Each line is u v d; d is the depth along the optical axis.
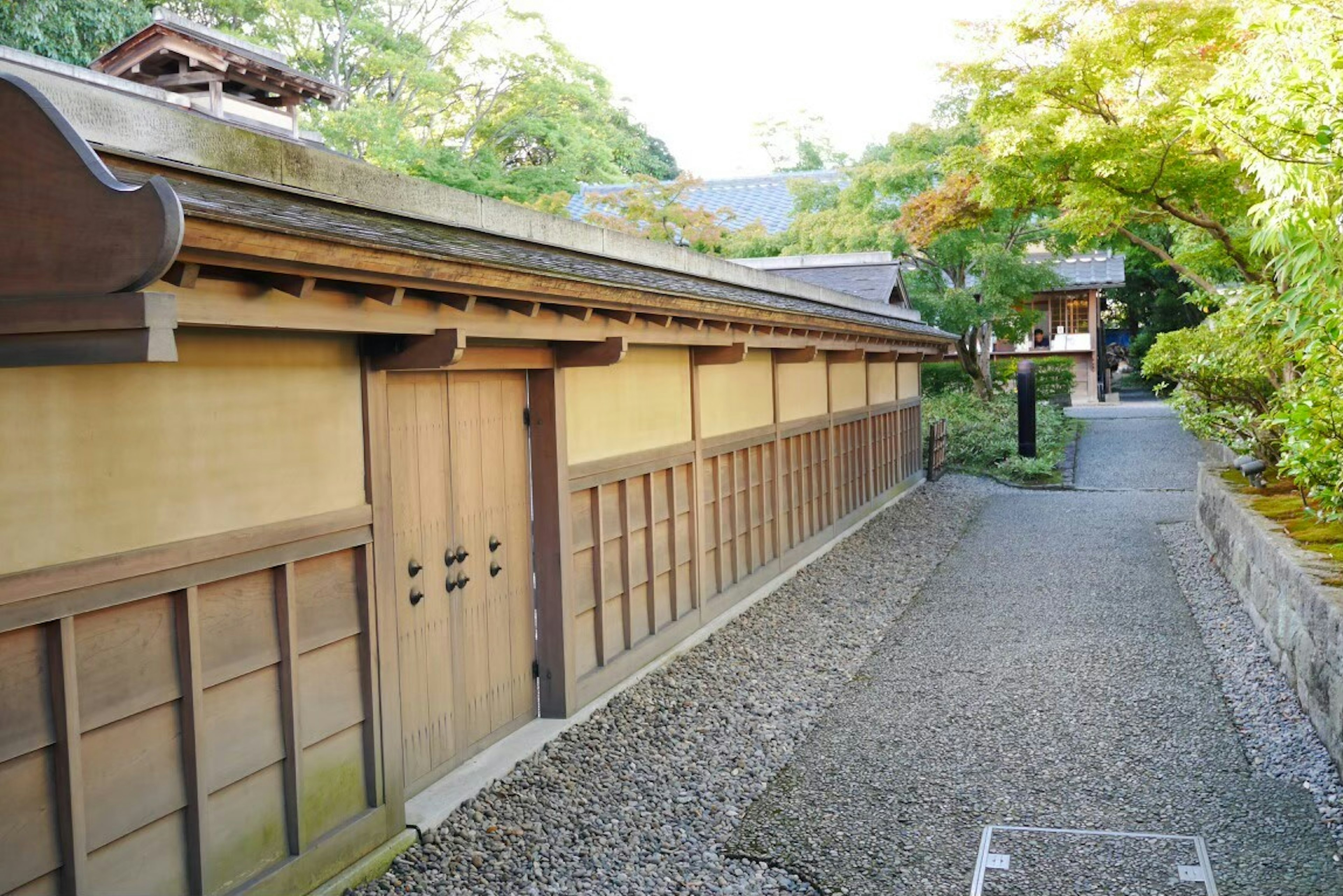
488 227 5.48
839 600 9.45
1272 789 5.00
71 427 3.04
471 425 5.40
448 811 4.72
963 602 9.32
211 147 3.75
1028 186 12.67
